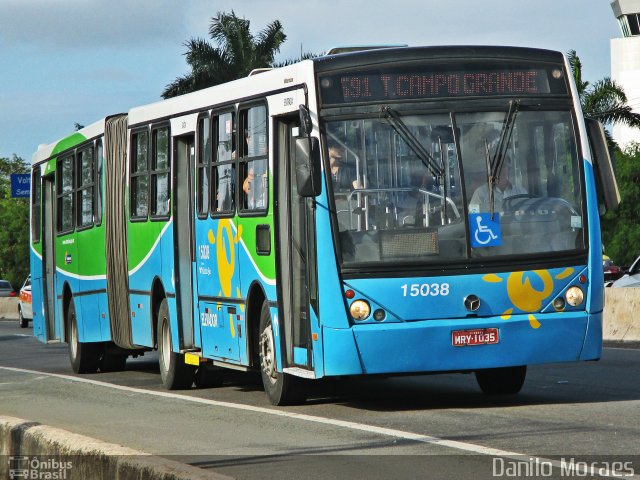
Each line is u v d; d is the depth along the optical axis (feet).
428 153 84.17
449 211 83.51
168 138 117.29
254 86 96.53
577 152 85.92
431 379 114.52
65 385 127.13
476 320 82.69
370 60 85.46
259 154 94.99
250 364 98.12
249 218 96.58
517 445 66.95
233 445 73.36
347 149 84.12
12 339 244.22
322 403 94.63
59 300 159.12
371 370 82.23
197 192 109.60
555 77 86.79
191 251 112.16
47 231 167.43
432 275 82.74
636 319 164.14
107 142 136.77
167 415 92.79
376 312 82.48
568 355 83.97
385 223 83.25
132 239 128.16
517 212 84.12
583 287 84.43
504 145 84.74
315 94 84.84
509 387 97.30
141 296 125.49
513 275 83.30
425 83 85.25
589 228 85.05
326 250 82.99
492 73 85.92
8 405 107.96
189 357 111.45
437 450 66.44
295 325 90.43
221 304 103.81
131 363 165.58
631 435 69.41
